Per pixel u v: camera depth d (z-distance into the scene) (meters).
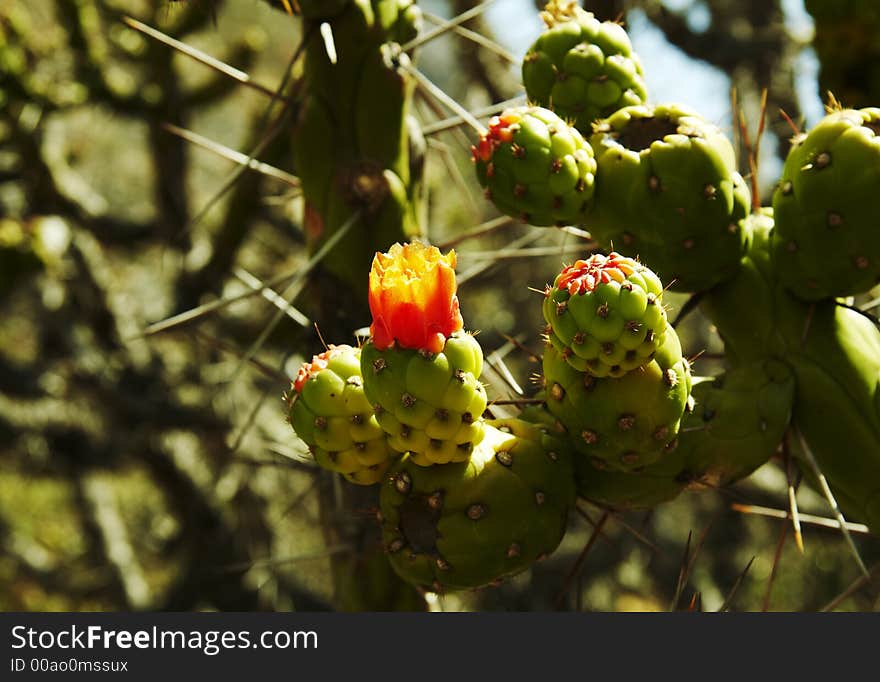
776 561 2.11
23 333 7.20
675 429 1.82
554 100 2.18
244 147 4.73
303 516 7.03
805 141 2.03
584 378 1.79
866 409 2.06
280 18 6.59
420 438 1.70
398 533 1.83
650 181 1.98
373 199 2.47
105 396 5.19
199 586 5.57
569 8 2.27
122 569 6.95
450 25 2.58
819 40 2.68
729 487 2.16
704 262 2.04
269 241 6.64
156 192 5.65
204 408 5.21
